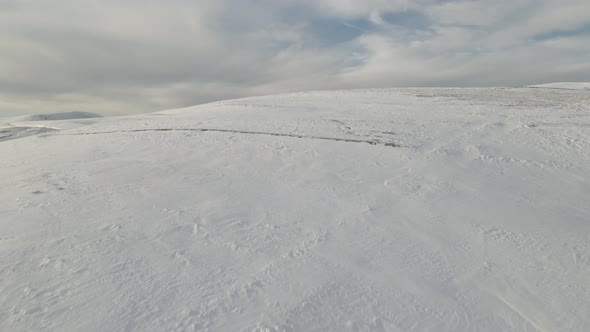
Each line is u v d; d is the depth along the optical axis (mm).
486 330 4004
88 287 4695
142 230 6418
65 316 4152
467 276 5051
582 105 20094
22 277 4910
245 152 11820
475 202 7801
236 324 4023
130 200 7926
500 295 4637
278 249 5758
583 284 4883
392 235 6289
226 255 5551
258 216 7098
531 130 14062
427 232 6410
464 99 24672
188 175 9727
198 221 6836
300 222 6809
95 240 6008
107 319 4098
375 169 10023
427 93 29094
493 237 6234
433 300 4504
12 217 6988
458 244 5980
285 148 12141
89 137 14789
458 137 13273
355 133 14109
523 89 30625
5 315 4168
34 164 11055
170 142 13352
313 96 29703
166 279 4879
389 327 4023
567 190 8578
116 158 11516
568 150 11547
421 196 8117
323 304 4383
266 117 18328
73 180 9375
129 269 5117
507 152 11453
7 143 14773
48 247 5758
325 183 8984
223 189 8664
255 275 4996
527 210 7418
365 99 26172
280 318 4121
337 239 6125
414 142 12672
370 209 7410
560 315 4262
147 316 4148
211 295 4535
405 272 5133
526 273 5148
